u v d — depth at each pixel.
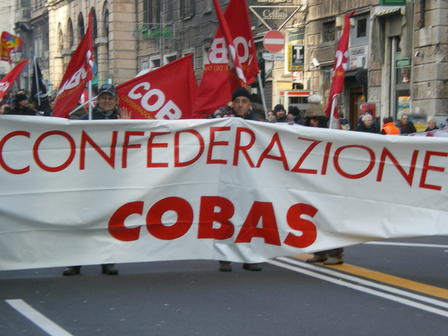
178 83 11.94
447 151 9.98
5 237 9.60
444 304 9.01
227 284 9.77
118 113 11.07
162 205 9.90
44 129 9.64
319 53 28.45
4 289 9.52
